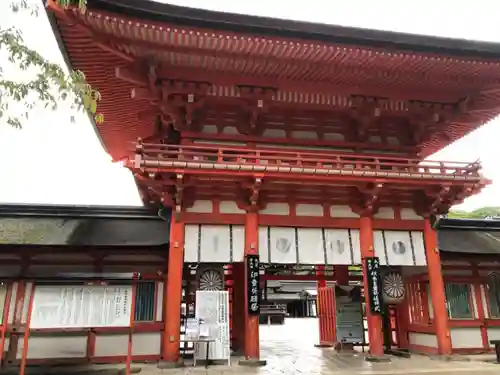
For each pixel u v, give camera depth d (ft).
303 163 54.39
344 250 52.42
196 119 52.85
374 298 50.90
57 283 36.29
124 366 46.01
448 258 60.13
